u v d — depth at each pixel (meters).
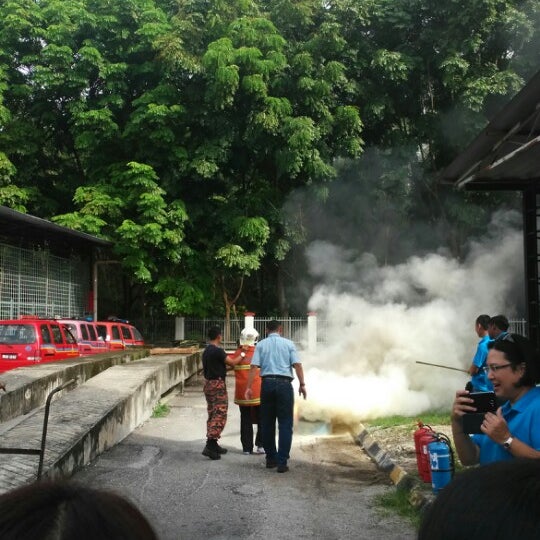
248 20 25.73
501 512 1.06
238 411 12.77
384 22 27.08
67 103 27.16
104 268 31.92
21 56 27.61
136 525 1.01
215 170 25.56
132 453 8.56
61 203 29.27
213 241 26.81
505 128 7.29
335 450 8.97
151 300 30.69
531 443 3.29
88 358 15.09
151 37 26.36
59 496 1.01
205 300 27.20
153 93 25.81
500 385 3.46
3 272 20.31
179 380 16.05
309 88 25.41
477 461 3.73
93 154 27.02
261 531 5.48
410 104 28.23
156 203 24.98
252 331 8.95
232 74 24.06
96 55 25.98
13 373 11.23
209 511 6.03
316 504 6.30
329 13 27.12
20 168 27.45
